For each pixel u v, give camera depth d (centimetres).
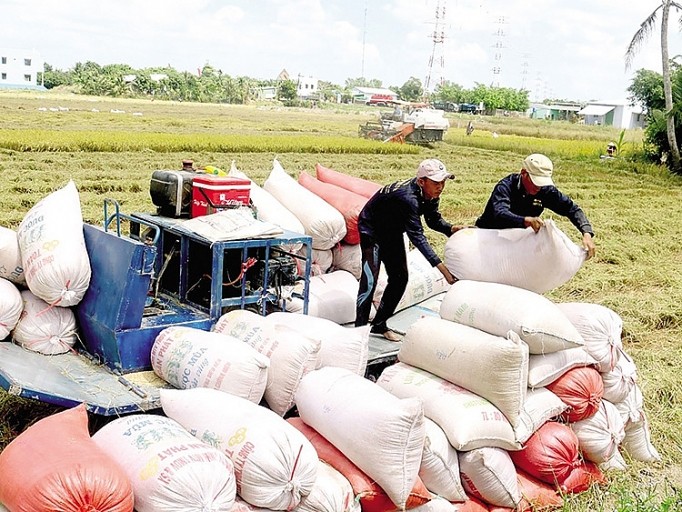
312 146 3009
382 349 548
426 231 1387
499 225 534
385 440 379
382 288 623
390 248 564
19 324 462
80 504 306
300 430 430
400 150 3312
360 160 2767
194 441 353
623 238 1459
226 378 413
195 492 325
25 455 327
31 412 490
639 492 476
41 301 473
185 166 574
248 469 349
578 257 512
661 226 1652
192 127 4088
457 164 2952
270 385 441
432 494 428
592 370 489
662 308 932
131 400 411
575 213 533
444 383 464
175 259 546
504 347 434
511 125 6988
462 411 434
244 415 372
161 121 4328
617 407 523
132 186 1620
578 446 482
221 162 2325
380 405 389
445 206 1678
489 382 440
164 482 324
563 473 463
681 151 3256
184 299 523
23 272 477
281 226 589
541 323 455
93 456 327
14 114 3981
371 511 399
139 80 9700
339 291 605
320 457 409
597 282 1051
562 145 4234
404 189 544
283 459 351
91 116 4344
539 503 455
